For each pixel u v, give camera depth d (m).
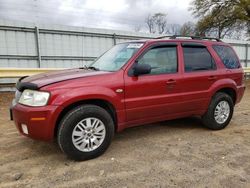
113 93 4.28
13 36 11.98
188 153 4.45
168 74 4.94
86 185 3.41
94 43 14.49
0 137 5.24
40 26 12.62
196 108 5.39
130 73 4.52
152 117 4.83
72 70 4.85
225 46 6.13
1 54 11.77
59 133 3.94
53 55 13.22
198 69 5.40
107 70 4.63
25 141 4.98
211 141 5.06
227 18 26.17
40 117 3.81
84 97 4.00
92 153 4.15
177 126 6.05
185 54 5.27
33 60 12.66
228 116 5.88
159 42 4.96
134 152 4.48
